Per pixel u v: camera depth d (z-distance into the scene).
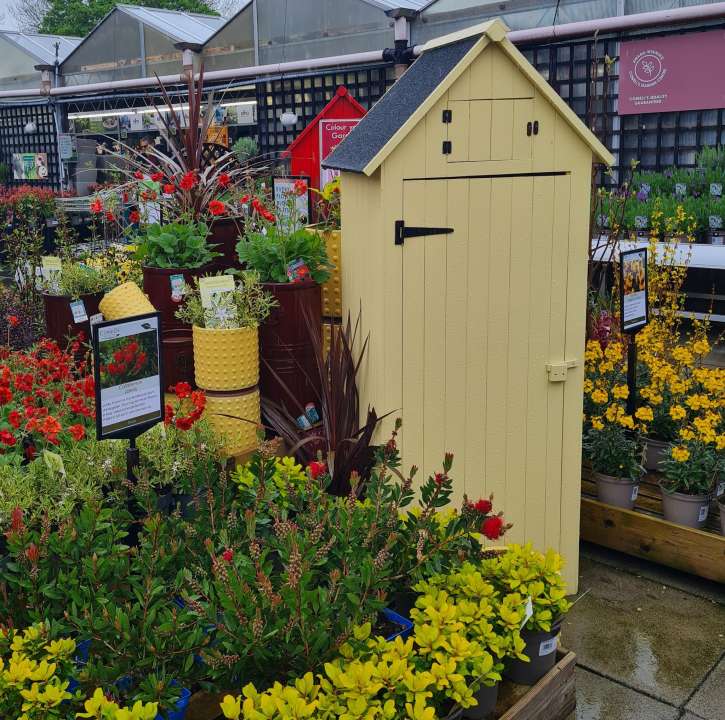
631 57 8.32
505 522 3.38
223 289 3.31
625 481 3.66
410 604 2.42
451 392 3.22
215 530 2.40
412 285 3.09
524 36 8.80
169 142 4.60
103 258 5.82
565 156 3.21
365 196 3.14
